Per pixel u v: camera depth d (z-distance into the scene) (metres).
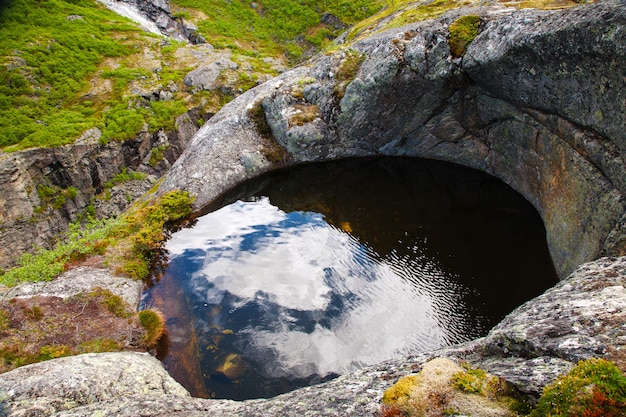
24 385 10.80
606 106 14.04
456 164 28.19
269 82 33.31
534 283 16.72
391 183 27.05
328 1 75.12
